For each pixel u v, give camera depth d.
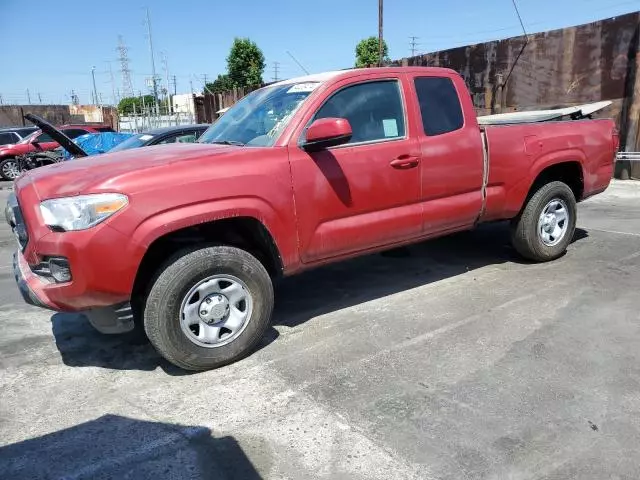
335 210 3.83
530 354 3.51
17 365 3.65
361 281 5.16
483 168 4.68
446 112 4.48
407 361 3.48
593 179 5.64
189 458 2.60
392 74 4.23
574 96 12.27
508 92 13.79
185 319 3.31
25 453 2.68
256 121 4.08
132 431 2.84
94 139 12.34
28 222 3.15
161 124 29.12
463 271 5.34
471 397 3.03
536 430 2.71
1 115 36.06
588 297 4.48
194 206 3.23
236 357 3.54
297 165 3.63
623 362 3.38
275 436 2.75
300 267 3.83
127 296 3.17
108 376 3.47
